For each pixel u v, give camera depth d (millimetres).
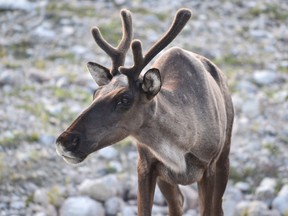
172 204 19031
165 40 17156
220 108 18875
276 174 27500
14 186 25625
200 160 18000
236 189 26609
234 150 28625
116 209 25266
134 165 27578
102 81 17250
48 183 26141
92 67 17203
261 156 28266
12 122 28781
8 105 30250
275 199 25922
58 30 38188
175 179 17797
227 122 19719
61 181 26312
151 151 17453
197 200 25953
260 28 40594
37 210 24891
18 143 27547
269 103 31984
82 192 25609
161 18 39781
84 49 36375
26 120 29125
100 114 16344
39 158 26953
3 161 26406
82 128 16219
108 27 38156
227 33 39562
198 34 39000
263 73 34719
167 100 17406
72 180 26406
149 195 18141
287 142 29297
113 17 39656
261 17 41688
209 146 18016
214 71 19562
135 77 16625
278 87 33969
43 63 34781
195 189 26469
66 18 39250
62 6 40531
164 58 18547
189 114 17656
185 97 17797
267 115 31094
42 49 36594
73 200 25016
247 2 43219
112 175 26500
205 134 17922
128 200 26172
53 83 32844
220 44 38156
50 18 39188
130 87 16547
